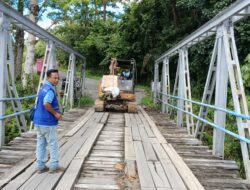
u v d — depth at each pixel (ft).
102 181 19.47
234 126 40.01
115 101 58.54
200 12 75.51
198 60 70.23
